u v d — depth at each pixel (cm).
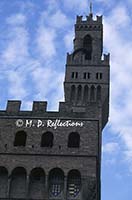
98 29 11662
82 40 11488
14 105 7238
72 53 10931
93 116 7056
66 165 6525
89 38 11594
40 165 6550
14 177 6544
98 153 6894
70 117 7056
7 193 6316
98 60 10819
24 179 6525
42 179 6519
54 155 6638
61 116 7075
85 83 10312
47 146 6925
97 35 11538
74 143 6931
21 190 6412
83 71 10575
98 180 6931
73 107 7531
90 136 6819
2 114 7131
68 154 6631
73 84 10312
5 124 7019
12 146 6762
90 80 10381
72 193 6359
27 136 6875
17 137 6969
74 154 6625
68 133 6881
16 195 6359
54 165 6538
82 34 11612
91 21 11831
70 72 10556
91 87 10275
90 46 11475
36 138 6850
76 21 11869
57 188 6425
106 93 10206
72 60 10794
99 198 7119
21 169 6581
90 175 6406
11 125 7006
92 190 6284
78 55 10888
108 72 10581
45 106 7212
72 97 10150
